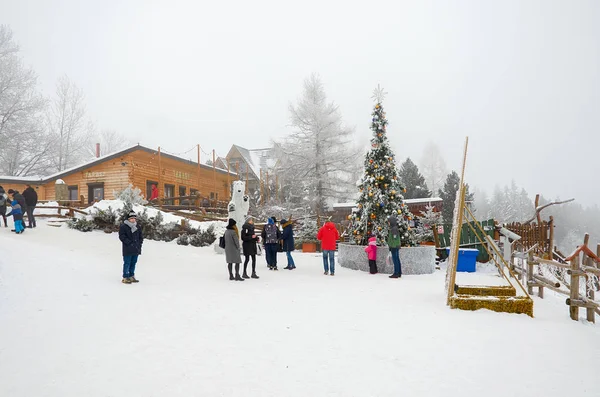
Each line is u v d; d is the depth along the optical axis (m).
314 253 18.70
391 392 3.77
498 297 7.14
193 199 28.56
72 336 5.30
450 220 35.19
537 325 6.19
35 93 39.47
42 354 4.65
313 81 35.84
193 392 3.74
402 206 13.98
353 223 14.68
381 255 12.84
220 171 36.75
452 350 4.97
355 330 5.82
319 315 6.68
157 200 26.41
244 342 5.24
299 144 33.94
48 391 3.72
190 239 18.11
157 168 29.69
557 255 16.17
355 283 10.24
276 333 5.65
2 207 17.34
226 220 23.20
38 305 6.67
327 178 33.50
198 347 5.02
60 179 27.02
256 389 3.82
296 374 4.20
